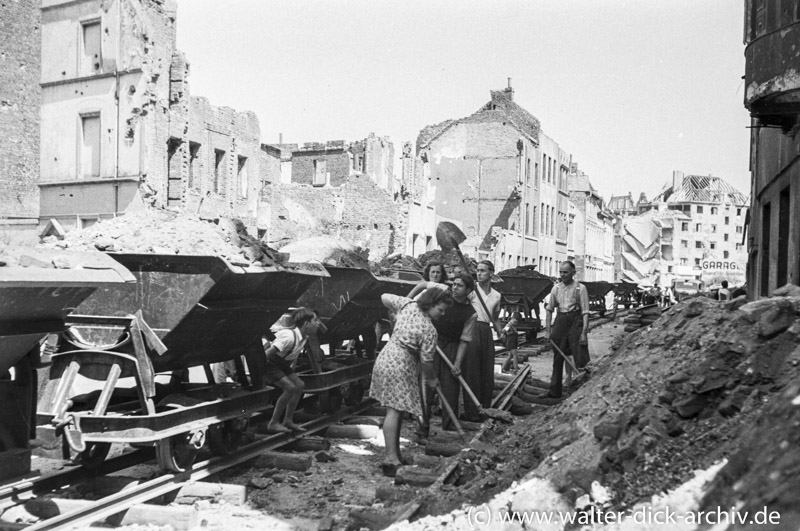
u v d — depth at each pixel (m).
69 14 29.55
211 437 7.36
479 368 10.08
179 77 30.23
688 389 4.98
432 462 7.37
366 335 12.22
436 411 10.98
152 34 28.62
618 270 107.69
